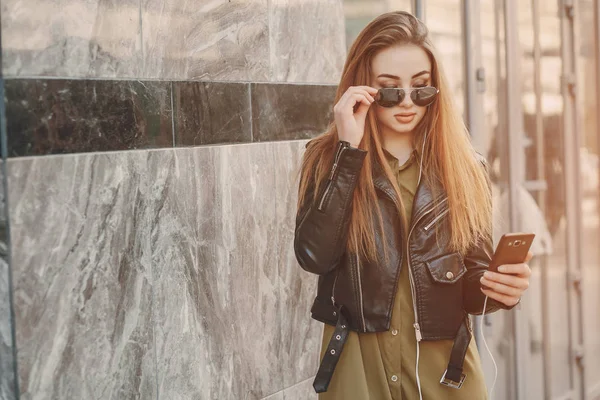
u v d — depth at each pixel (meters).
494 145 5.99
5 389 2.91
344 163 3.14
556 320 6.55
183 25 3.54
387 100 3.22
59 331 3.02
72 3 3.04
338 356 3.15
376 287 3.15
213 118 3.71
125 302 3.29
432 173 3.25
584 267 6.86
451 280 3.17
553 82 6.55
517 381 6.19
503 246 3.10
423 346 3.19
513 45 6.13
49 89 2.97
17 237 2.87
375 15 4.88
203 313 3.68
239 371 3.89
